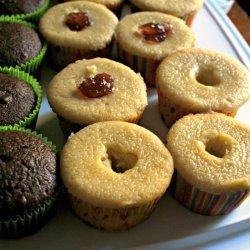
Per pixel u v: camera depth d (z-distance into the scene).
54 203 0.23
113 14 0.35
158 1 0.36
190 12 0.36
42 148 0.24
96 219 0.23
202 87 0.28
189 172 0.24
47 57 0.33
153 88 0.33
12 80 0.28
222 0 0.42
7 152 0.23
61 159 0.24
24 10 0.34
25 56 0.30
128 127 0.25
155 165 0.24
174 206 0.25
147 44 0.32
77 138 0.25
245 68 0.30
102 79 0.28
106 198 0.22
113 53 0.35
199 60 0.30
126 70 0.29
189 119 0.26
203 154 0.24
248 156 0.24
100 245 0.23
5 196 0.22
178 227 0.24
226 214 0.25
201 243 0.24
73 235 0.24
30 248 0.23
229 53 0.35
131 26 0.33
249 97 0.28
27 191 0.22
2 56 0.30
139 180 0.23
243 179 0.23
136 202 0.22
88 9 0.34
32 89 0.29
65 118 0.27
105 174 0.23
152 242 0.24
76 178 0.23
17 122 0.27
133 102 0.27
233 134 0.26
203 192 0.24
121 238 0.24
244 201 0.26
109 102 0.27
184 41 0.32
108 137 0.25
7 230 0.22
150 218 0.25
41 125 0.29
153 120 0.30
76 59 0.32
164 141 0.28
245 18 0.43
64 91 0.28
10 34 0.31
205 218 0.25
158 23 0.33
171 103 0.28
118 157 0.24
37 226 0.23
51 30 0.32
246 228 0.25
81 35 0.32
